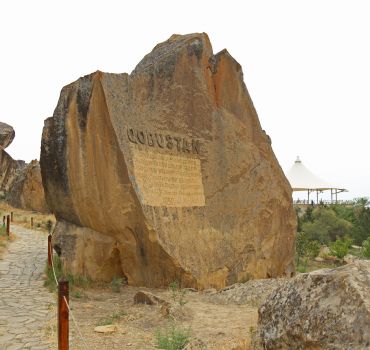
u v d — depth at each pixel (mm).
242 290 9383
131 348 5863
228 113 12609
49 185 10258
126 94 10344
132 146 10164
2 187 36312
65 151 9805
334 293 3348
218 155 12133
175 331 6301
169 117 11156
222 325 6859
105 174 9859
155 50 12578
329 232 33219
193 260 10688
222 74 12656
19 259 13039
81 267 10086
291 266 13867
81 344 5977
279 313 3709
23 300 8367
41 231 20578
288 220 13766
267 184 13195
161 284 10422
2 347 5789
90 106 9703
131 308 8086
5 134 35250
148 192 10219
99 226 10086
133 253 10297
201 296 9539
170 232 10398
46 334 6324
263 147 13352
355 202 46688
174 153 11070
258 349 3826
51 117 10211
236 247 11969
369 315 3031
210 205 11664
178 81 11516
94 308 8172
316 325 3307
